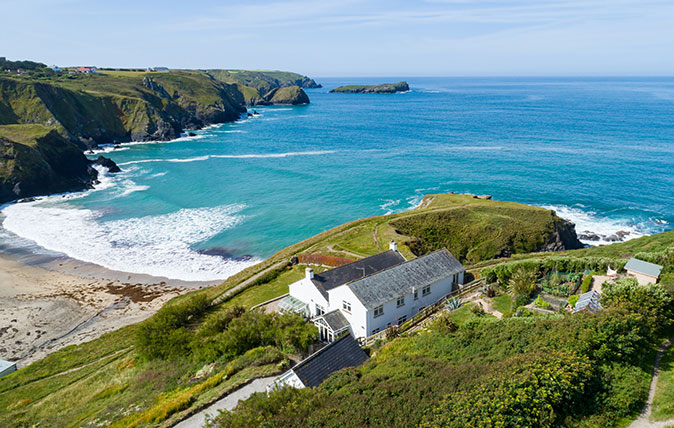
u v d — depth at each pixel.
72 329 51.19
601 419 17.12
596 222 80.06
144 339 40.34
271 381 28.91
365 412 19.44
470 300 38.31
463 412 17.19
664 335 23.30
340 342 29.12
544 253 56.97
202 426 24.14
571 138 159.75
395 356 27.62
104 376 37.25
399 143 165.00
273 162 137.88
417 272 41.12
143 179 120.56
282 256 65.38
